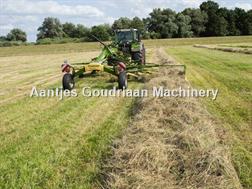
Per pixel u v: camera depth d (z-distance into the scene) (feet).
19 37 355.97
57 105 33.76
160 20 324.80
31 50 202.59
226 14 351.25
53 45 255.70
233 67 61.00
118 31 55.52
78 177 18.01
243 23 343.87
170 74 45.98
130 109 31.07
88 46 216.95
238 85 42.11
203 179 15.90
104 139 23.13
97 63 41.73
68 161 19.83
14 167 19.24
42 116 29.71
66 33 353.92
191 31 334.44
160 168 16.76
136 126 23.35
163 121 24.16
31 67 80.84
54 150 21.44
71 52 163.22
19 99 37.60
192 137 19.31
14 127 26.81
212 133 21.79
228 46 142.61
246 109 30.30
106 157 20.10
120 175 16.79
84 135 24.14
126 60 47.85
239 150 20.76
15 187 17.03
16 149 21.89
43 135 24.48
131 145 19.48
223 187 15.39
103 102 34.24
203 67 62.28
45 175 18.19
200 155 17.48
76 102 34.68
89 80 47.09
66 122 27.53
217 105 31.86
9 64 94.53
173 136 20.26
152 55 99.35
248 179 17.49
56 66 80.79
